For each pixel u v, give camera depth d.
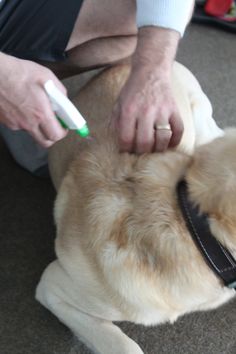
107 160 0.86
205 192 0.71
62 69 1.26
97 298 0.88
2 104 0.80
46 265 1.20
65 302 0.96
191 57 1.79
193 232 0.72
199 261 0.73
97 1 1.09
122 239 0.79
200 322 1.14
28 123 0.80
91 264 0.84
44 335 1.09
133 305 0.84
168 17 0.91
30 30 1.08
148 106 0.83
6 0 1.04
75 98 1.09
